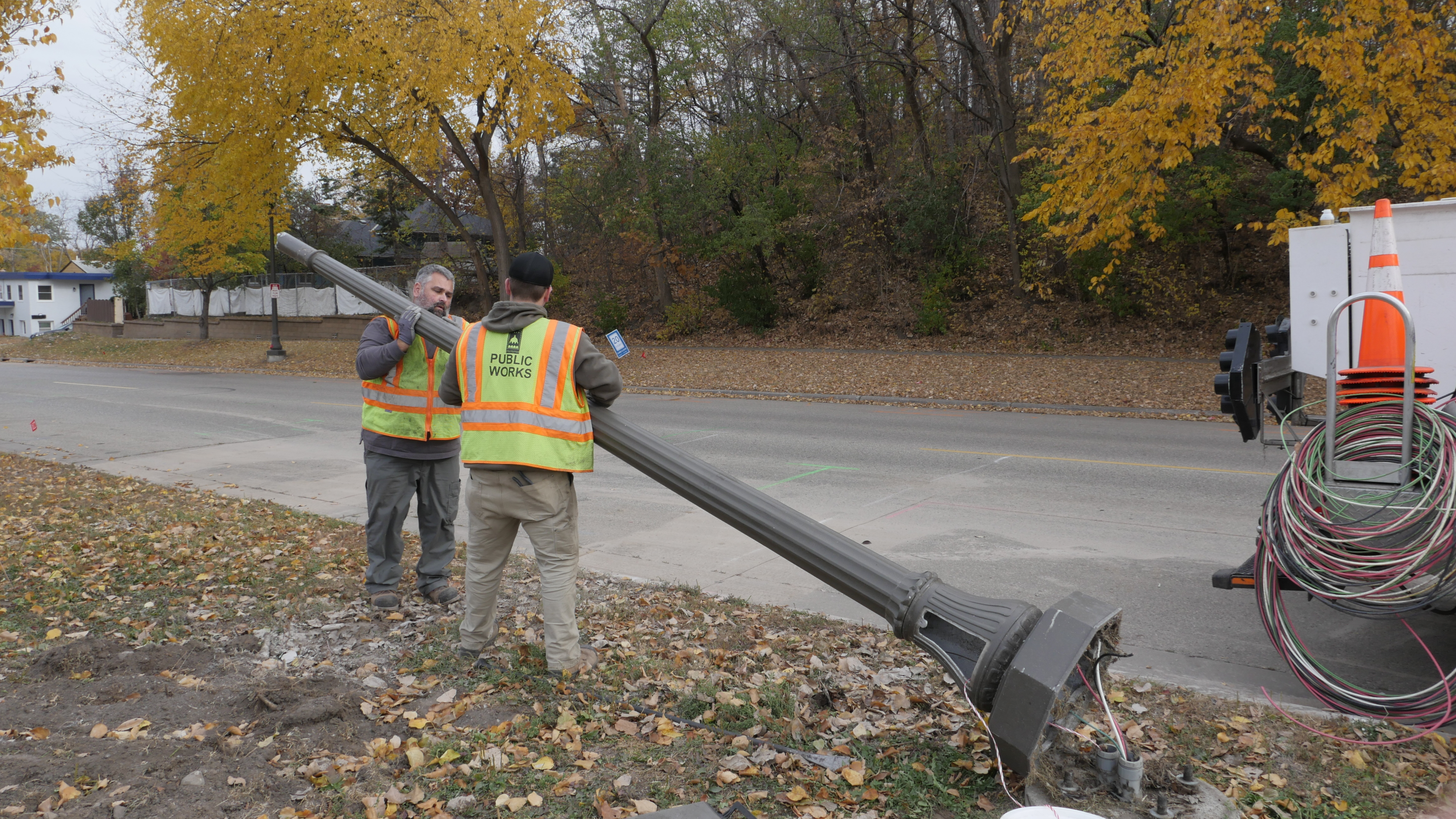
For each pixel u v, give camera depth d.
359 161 25.95
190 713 3.46
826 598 5.39
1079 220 13.63
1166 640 4.65
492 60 19.80
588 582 5.64
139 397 19.02
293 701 3.54
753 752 3.25
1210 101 11.69
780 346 25.36
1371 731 3.39
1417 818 2.80
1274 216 18.86
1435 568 3.27
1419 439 3.49
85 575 5.52
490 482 3.76
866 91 25.50
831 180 26.08
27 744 3.14
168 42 19.94
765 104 27.31
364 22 19.84
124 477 9.46
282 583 5.39
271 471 10.07
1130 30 13.40
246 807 2.79
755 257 27.66
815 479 9.34
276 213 26.19
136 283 50.53
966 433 12.44
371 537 4.94
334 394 19.45
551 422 3.68
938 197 24.12
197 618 4.74
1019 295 24.44
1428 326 4.78
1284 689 3.98
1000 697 2.81
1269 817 2.81
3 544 6.26
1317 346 5.23
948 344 22.89
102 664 3.98
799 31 24.55
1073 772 2.94
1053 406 15.02
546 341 3.69
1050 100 15.61
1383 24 11.11
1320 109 13.09
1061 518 7.40
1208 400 14.59
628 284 33.34
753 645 4.46
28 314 64.06
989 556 6.32
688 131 28.31
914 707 3.68
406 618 4.78
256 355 31.64
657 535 7.06
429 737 3.29
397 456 4.84
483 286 28.81
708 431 13.09
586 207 29.55
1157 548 6.45
